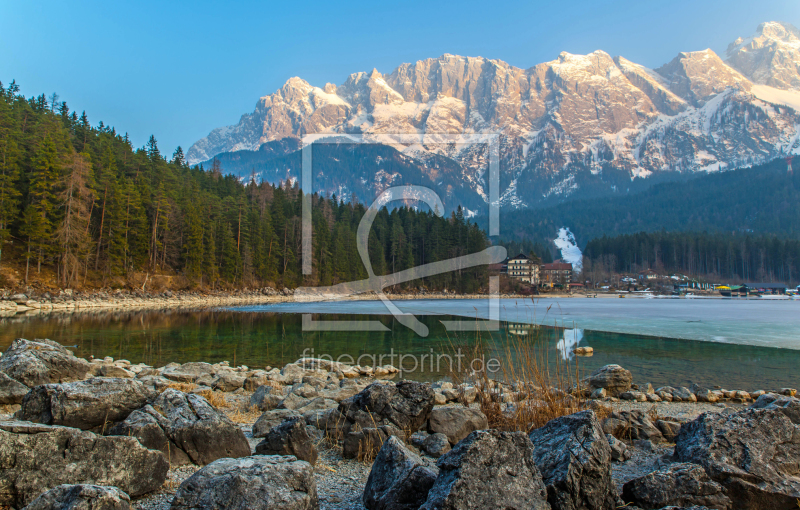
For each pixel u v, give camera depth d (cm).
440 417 622
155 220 6288
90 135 7406
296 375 1235
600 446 398
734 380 1385
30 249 4872
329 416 632
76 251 5012
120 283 5644
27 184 5300
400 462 397
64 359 712
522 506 322
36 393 479
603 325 3297
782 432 476
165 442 481
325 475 492
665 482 417
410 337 2470
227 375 1123
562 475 367
